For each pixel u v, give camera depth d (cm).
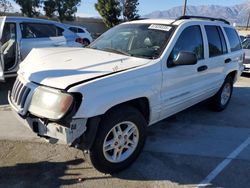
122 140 363
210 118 586
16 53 686
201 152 435
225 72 596
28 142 432
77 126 314
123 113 350
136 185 345
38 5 3525
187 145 455
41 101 323
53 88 320
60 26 848
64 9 3706
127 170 374
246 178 374
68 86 312
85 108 312
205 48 514
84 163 383
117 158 362
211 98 612
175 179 362
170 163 398
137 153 383
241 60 672
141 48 430
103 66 365
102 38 500
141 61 394
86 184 341
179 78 439
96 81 323
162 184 350
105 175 360
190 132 507
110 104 330
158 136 482
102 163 348
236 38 659
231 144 470
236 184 360
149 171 375
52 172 360
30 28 752
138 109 391
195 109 636
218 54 565
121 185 343
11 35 711
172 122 549
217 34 566
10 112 554
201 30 508
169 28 450
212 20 589
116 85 339
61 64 368
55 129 319
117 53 429
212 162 408
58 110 309
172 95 431
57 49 454
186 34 461
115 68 362
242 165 404
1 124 494
